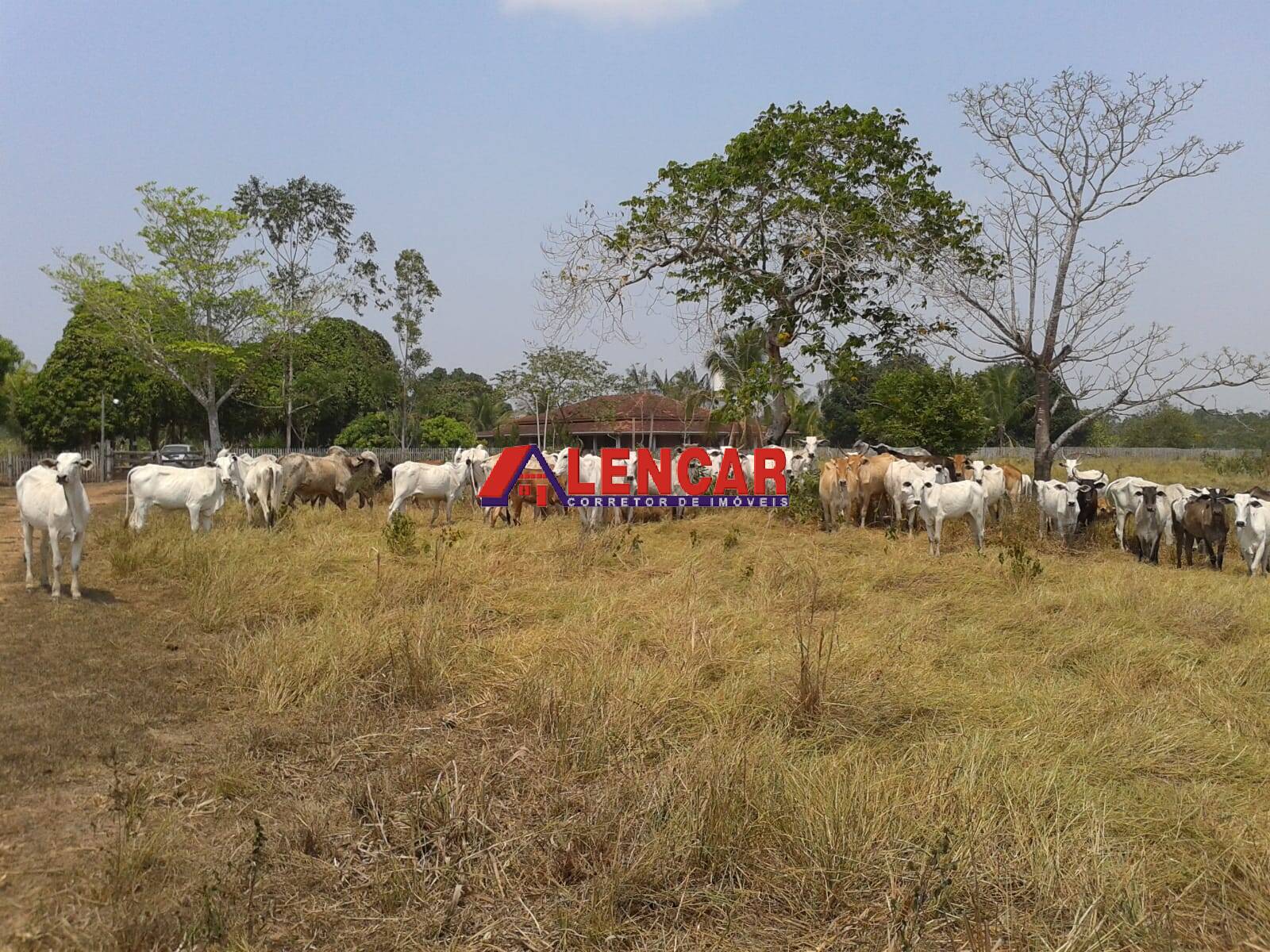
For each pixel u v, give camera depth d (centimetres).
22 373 4678
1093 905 385
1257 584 1190
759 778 496
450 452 4119
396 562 1150
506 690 686
